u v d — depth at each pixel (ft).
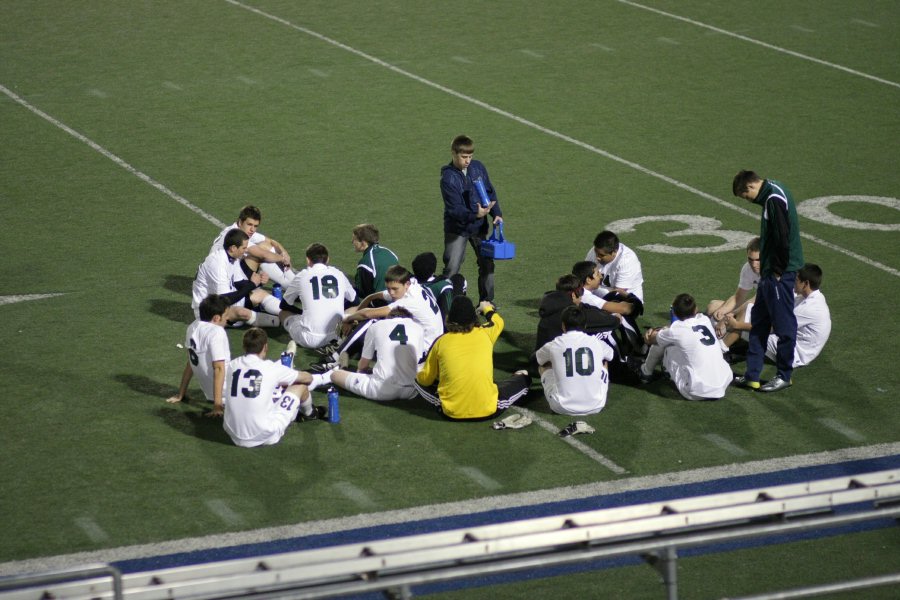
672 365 64.90
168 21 148.77
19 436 60.23
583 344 62.23
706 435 60.80
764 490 42.78
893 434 60.80
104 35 142.61
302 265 83.87
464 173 76.43
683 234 89.97
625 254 72.18
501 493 54.90
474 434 60.80
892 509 42.37
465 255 86.79
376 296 70.49
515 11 153.69
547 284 81.15
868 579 42.32
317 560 39.42
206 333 61.52
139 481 56.03
